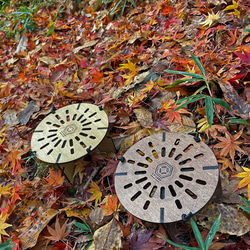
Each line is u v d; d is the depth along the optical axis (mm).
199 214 486
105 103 763
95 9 1276
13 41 1408
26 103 923
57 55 1110
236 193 499
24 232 567
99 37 1093
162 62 796
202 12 896
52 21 1351
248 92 609
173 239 466
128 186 479
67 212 580
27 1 1699
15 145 793
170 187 458
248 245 434
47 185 641
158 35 913
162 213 426
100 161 667
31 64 1138
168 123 652
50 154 590
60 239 542
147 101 739
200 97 486
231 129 606
